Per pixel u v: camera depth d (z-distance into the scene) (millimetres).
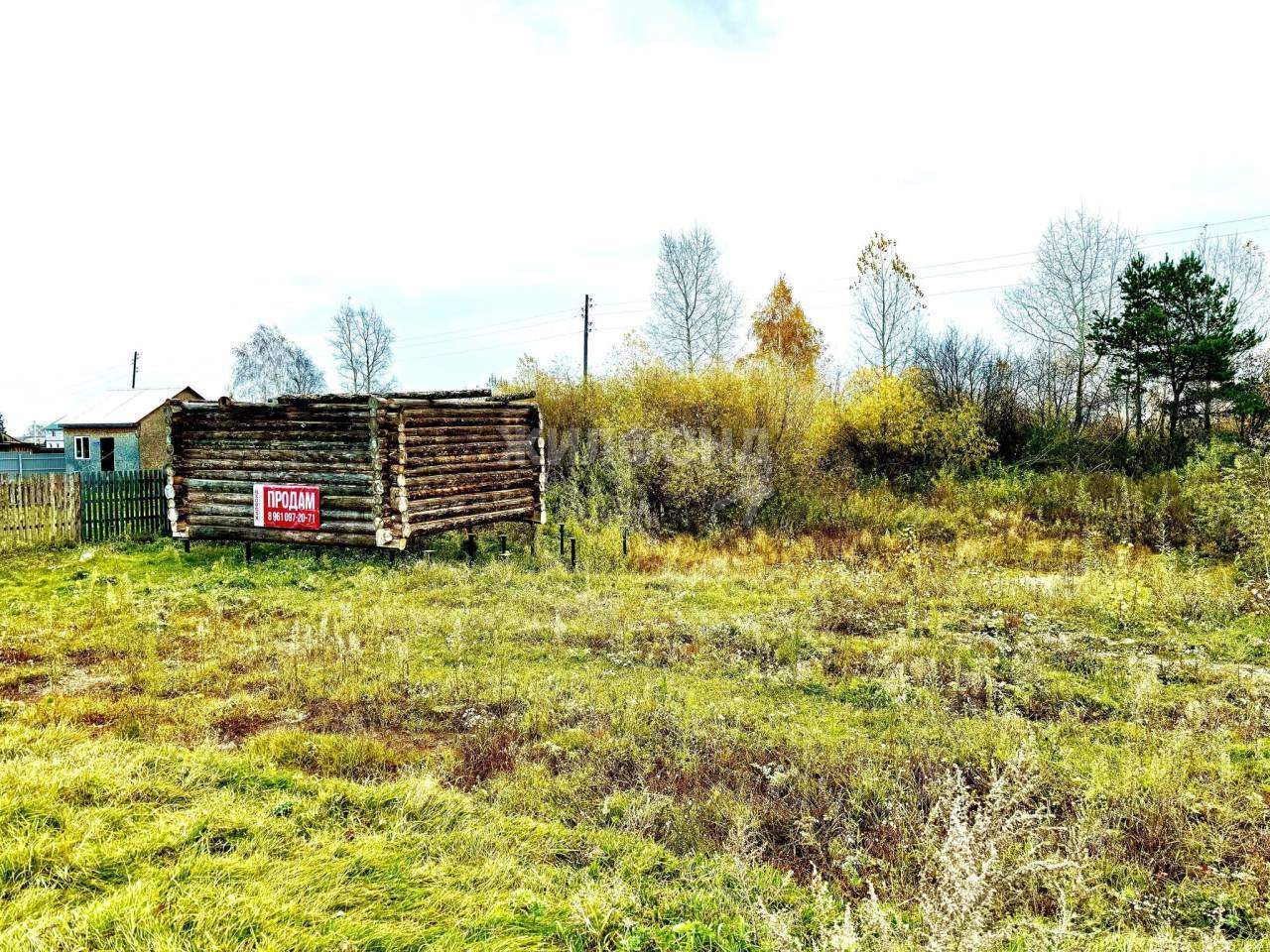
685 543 14047
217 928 3035
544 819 4336
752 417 18297
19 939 2893
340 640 7148
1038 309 29969
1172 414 21188
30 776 4227
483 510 13156
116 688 6480
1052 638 7785
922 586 10211
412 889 3479
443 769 4910
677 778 4848
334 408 11992
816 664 7031
